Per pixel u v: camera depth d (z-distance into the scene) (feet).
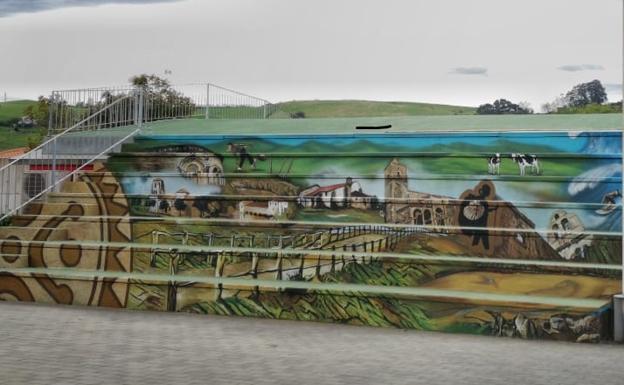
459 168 40.37
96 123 50.34
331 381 20.84
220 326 29.63
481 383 20.88
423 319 29.63
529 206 36.06
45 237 39.11
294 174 42.27
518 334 28.32
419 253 35.42
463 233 34.83
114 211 42.37
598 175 38.06
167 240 39.34
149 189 43.91
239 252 34.71
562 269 30.22
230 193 42.52
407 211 38.11
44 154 48.26
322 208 39.47
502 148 41.39
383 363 23.32
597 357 24.75
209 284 32.55
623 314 27.58
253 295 31.96
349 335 28.22
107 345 25.36
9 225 40.96
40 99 148.77
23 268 37.04
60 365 22.16
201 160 44.78
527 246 33.78
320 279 33.55
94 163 46.37
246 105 70.79
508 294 30.50
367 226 36.40
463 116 54.13
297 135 44.96
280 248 37.42
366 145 43.80
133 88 51.75
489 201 36.70
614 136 39.29
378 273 32.76
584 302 28.71
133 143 47.57
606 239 32.48
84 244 37.35
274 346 25.80
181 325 29.68
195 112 61.72
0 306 33.58
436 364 23.31
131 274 35.32
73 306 34.12
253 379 20.90
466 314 29.07
